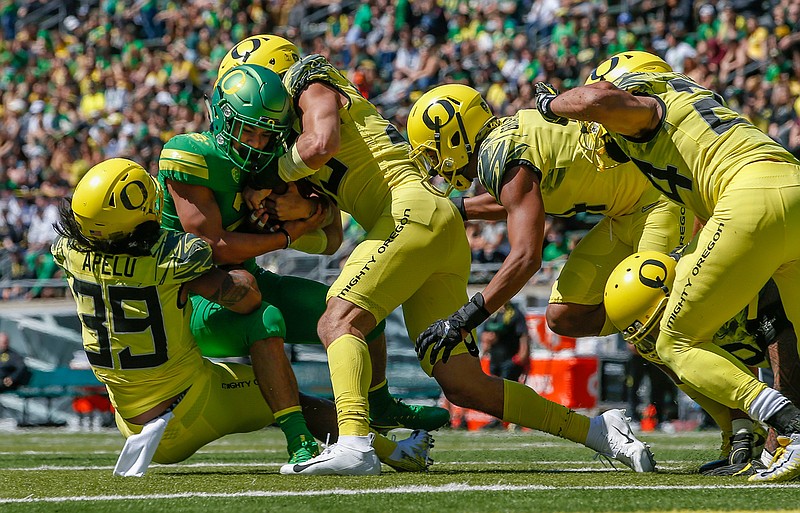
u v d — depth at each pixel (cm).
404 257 1508
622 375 3816
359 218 1596
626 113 1370
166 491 1292
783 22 4606
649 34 5075
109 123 5959
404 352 3959
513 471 1609
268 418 1631
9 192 5503
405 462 1612
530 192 1506
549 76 4900
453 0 5738
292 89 1548
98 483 1413
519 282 1460
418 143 1576
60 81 6556
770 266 1319
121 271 1485
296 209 1587
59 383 4147
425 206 1533
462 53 5441
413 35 5669
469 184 1636
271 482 1381
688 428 3650
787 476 1327
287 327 1705
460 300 1612
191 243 1492
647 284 1450
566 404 3844
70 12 7206
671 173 1398
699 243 1348
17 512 1099
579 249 1767
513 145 1530
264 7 6475
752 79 4550
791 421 1319
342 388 1469
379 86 5612
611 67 1561
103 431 3825
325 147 1470
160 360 1517
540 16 5388
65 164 5828
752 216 1297
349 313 1499
